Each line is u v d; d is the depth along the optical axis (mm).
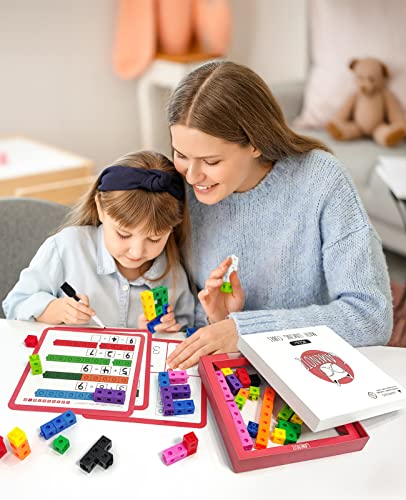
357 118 2230
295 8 3068
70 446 606
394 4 2172
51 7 2354
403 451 631
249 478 582
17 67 2367
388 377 680
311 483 580
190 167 811
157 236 891
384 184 1953
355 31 2256
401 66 2162
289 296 1010
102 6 2486
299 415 628
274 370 665
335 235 905
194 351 775
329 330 781
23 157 1896
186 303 1042
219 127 770
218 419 647
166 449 610
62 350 764
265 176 951
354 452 627
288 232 959
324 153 944
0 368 723
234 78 803
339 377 667
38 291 941
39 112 2502
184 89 802
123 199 854
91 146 2729
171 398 680
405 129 2129
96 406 668
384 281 899
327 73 2328
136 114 2809
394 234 2043
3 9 2240
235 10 2871
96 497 546
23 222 1062
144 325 897
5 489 548
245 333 805
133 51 2520
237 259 945
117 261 994
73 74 2529
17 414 646
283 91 2438
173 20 2418
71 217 1036
